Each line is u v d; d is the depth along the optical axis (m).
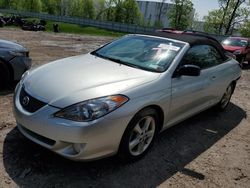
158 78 3.76
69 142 3.02
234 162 4.09
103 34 45.53
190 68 3.91
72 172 3.34
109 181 3.27
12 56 5.61
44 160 3.49
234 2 48.47
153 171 3.58
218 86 5.25
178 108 4.16
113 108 3.12
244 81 10.35
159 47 4.39
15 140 3.85
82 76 3.55
